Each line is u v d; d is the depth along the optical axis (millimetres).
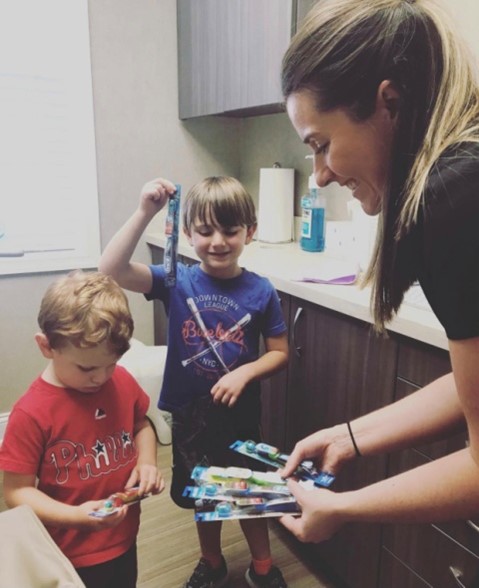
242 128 2658
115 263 1226
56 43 2184
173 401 1313
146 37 2352
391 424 902
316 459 943
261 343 1582
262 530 1406
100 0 2217
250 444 1026
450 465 642
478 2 1379
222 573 1445
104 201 2420
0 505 1774
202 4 2164
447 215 530
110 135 2373
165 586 1443
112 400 1015
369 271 814
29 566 585
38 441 913
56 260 2324
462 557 1059
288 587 1451
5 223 2260
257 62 1865
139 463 1043
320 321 1376
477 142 551
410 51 594
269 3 1757
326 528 751
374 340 1200
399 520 678
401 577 1220
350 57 604
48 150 2281
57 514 878
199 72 2268
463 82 593
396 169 634
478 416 572
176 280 1290
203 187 1261
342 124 638
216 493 863
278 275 1528
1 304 2250
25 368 2346
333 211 2066
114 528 987
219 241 1234
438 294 565
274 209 2223
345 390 1314
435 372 1052
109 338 923
